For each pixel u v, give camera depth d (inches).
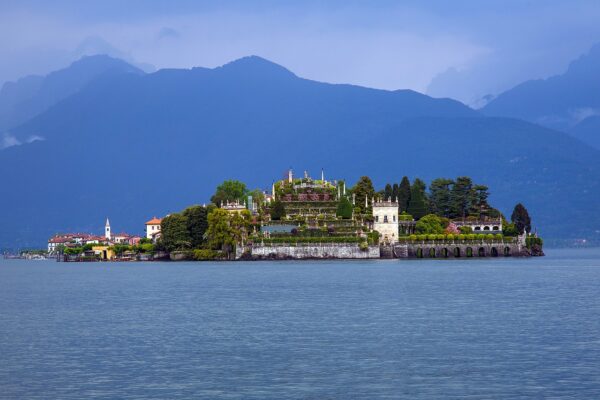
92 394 4028.1
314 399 3927.2
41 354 4990.2
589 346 5108.3
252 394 4018.2
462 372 4421.8
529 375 4343.0
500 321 6230.3
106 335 5713.6
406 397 3954.2
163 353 4992.6
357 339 5418.3
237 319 6476.4
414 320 6309.1
